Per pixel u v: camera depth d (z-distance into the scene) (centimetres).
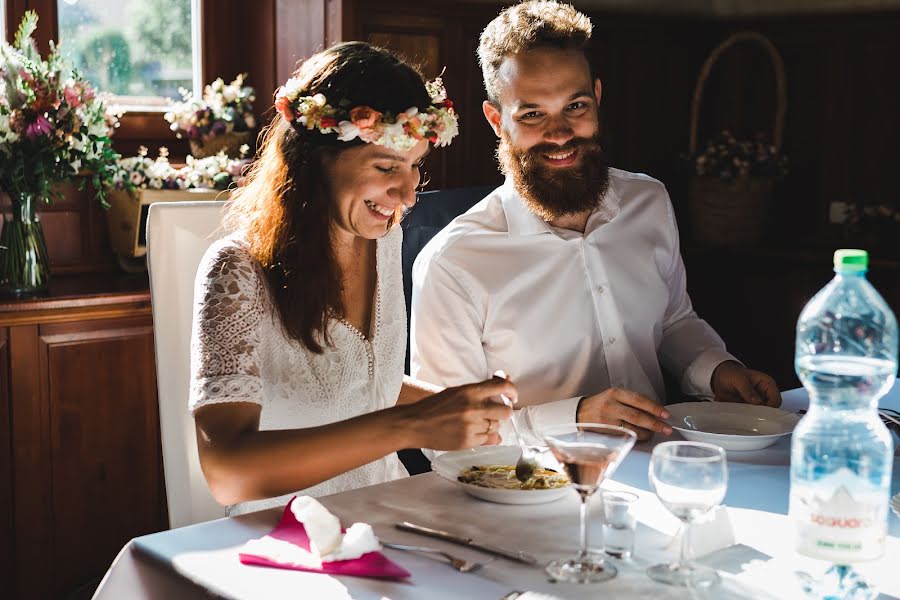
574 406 178
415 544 126
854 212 412
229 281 157
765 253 409
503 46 211
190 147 341
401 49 340
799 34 426
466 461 156
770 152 418
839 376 129
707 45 439
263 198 168
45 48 311
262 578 117
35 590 280
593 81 224
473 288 216
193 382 150
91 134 281
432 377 215
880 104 409
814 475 111
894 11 397
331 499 142
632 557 121
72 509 285
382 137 157
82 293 282
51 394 277
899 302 382
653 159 425
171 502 183
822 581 112
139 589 124
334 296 169
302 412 168
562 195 213
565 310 220
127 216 310
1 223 292
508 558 121
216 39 343
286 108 165
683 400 256
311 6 326
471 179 365
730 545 125
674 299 242
